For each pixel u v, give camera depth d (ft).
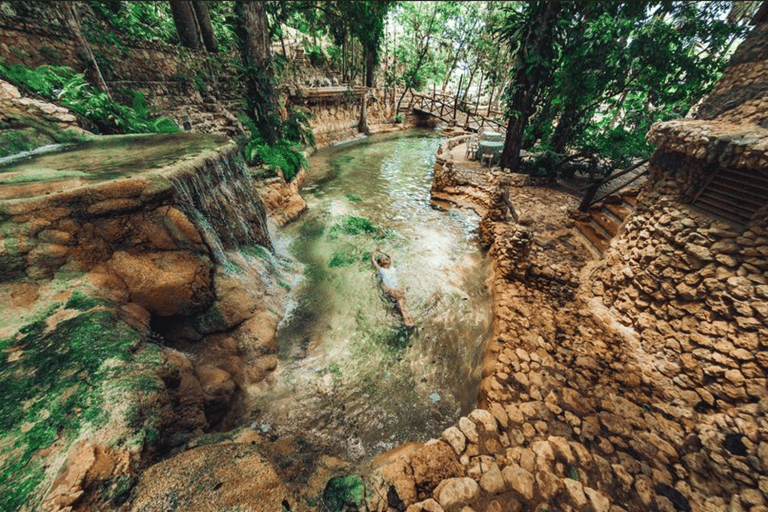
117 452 7.01
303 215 35.32
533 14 32.86
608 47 32.58
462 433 10.81
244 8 35.29
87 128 25.05
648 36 31.71
